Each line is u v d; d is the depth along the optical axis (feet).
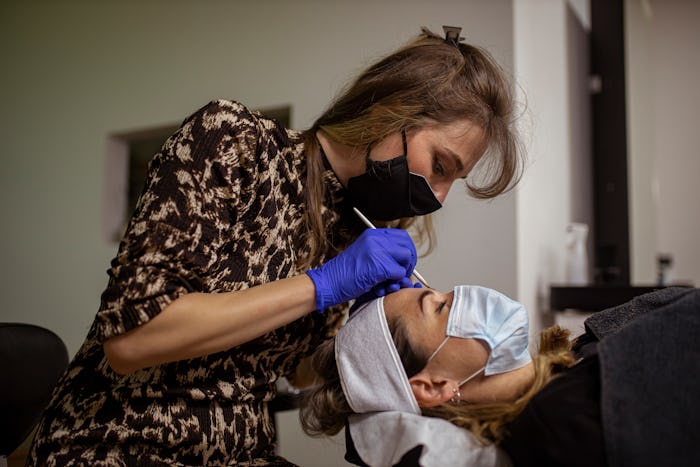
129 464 3.09
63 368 4.25
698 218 11.51
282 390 4.36
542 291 7.63
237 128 3.18
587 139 9.98
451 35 3.89
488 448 2.89
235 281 3.25
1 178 10.94
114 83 10.09
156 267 2.84
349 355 3.34
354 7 8.12
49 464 3.04
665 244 11.76
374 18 7.95
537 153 7.59
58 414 3.21
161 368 3.19
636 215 10.37
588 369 2.82
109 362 2.94
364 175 3.56
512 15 6.98
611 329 3.55
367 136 3.49
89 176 10.16
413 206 3.66
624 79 9.95
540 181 7.72
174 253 2.87
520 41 7.15
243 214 3.26
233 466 3.44
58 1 10.75
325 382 3.60
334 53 8.22
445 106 3.45
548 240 8.00
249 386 3.48
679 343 2.64
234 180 3.14
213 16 9.32
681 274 11.59
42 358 3.97
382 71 3.64
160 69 9.68
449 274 7.16
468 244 7.09
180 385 3.24
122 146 10.39
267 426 3.70
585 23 10.18
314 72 8.36
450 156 3.52
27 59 10.97
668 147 11.83
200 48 9.38
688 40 11.75
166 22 9.71
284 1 8.71
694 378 2.56
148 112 9.72
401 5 7.78
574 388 2.70
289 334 3.62
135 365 2.89
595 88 10.16
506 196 6.92
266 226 3.36
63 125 10.48
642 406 2.50
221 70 9.16
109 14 10.25
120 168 10.34
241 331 2.94
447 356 3.23
